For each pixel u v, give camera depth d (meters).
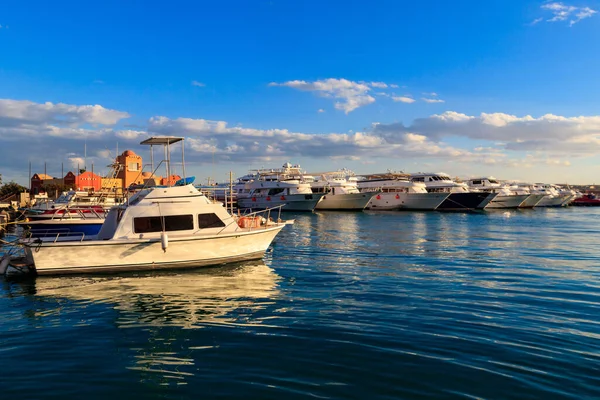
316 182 65.25
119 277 15.60
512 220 47.38
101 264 16.06
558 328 9.78
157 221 16.94
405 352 8.36
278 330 9.76
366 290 13.73
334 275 16.27
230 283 14.77
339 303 12.11
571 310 11.27
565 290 13.59
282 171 68.00
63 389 6.96
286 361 8.00
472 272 16.78
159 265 16.72
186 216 17.33
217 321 10.50
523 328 9.77
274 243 26.61
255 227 19.48
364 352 8.38
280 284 14.67
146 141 18.05
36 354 8.45
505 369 7.57
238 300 12.50
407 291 13.55
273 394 6.73
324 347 8.67
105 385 7.10
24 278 15.38
